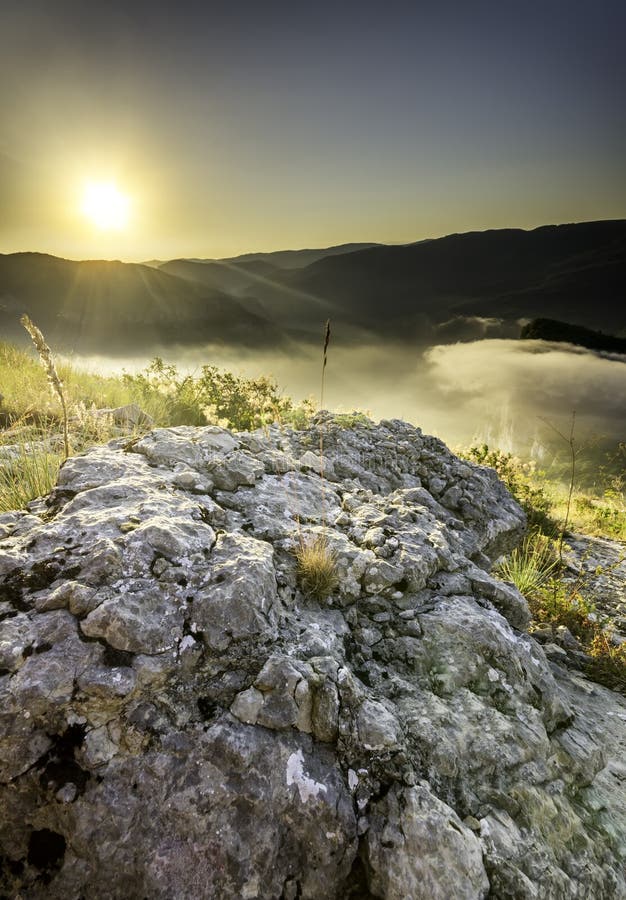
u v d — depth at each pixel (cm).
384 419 793
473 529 616
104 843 209
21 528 321
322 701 247
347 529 406
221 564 298
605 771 326
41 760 222
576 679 471
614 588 735
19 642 242
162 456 441
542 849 239
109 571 277
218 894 203
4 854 216
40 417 816
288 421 773
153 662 245
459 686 304
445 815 225
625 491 1564
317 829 218
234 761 226
